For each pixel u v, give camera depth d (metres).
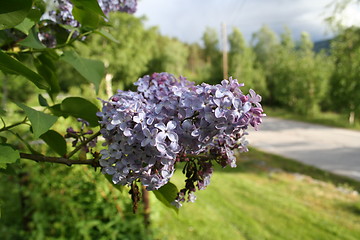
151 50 39.38
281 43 51.50
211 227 5.29
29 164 3.54
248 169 10.84
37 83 1.15
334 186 9.14
